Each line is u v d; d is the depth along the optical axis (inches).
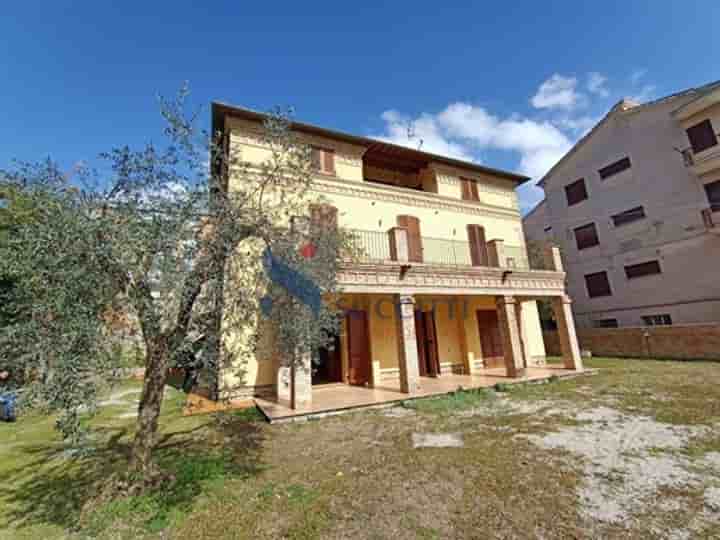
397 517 147.5
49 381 125.8
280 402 350.0
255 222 197.2
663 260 690.8
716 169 622.2
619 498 154.5
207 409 349.4
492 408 320.2
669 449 204.1
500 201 624.1
